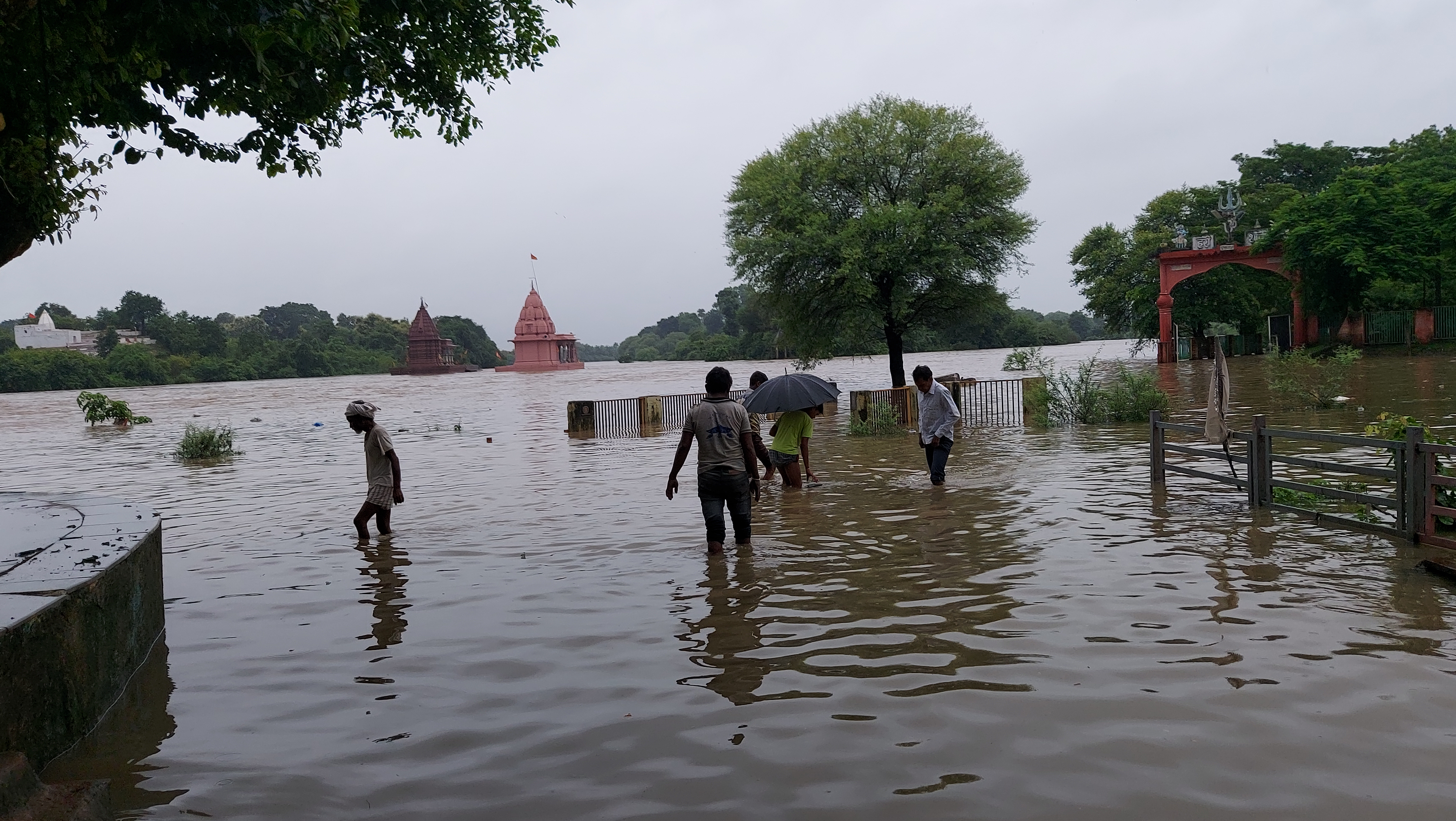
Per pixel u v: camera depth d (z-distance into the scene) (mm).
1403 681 4082
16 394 93875
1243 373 33594
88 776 3705
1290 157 58219
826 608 5738
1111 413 18859
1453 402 17938
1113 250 58375
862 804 3205
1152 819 3021
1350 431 14188
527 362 158375
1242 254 47031
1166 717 3812
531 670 4801
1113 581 6004
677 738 3838
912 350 121125
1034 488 10258
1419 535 6520
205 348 145000
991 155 27719
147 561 5469
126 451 22609
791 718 4004
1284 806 3062
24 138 6258
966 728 3803
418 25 8031
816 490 10969
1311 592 5520
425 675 4809
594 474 13711
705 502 7559
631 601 6125
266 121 7398
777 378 11164
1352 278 41906
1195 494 9227
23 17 5586
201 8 5602
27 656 3668
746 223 28422
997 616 5359
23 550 5125
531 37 9117
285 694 4617
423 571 7406
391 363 173000
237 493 13305
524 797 3371
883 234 25859
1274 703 3900
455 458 17406
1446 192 40625
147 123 6727
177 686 4793
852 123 27797
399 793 3453
